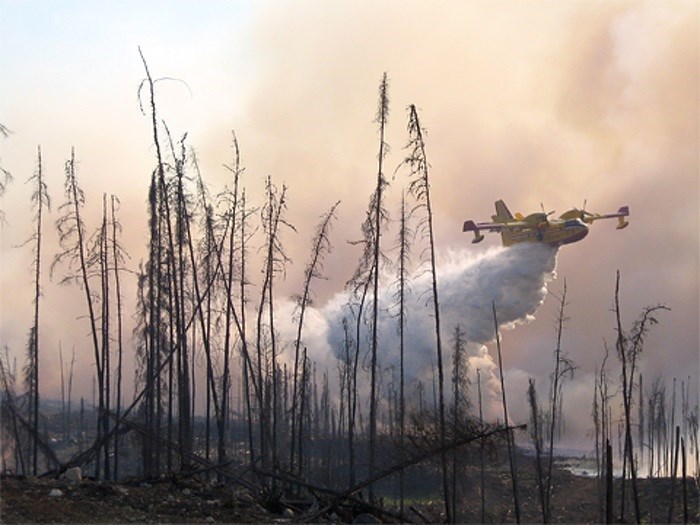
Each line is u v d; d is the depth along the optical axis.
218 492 24.73
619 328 33.03
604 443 42.78
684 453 35.56
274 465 26.98
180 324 34.97
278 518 23.17
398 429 37.75
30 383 36.41
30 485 22.50
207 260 34.66
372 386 34.09
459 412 32.03
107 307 37.88
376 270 34.22
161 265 35.53
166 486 24.11
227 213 34.31
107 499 22.14
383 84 33.66
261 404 31.89
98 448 26.83
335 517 24.25
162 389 38.72
